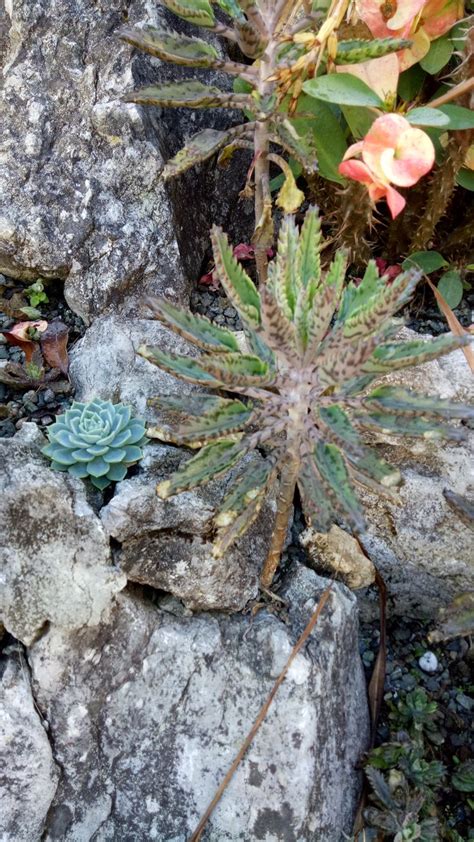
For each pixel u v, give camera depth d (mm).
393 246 524
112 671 362
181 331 296
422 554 429
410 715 416
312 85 393
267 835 354
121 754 364
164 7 516
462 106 443
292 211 410
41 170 487
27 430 400
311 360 292
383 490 312
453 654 450
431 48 462
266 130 399
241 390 302
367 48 381
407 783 384
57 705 353
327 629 384
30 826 344
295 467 317
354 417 300
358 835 380
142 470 387
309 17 380
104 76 495
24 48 502
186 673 368
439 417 276
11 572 349
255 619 383
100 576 358
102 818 362
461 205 524
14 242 477
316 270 316
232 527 312
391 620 462
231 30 377
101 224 486
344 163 367
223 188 549
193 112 540
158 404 329
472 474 422
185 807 361
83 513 364
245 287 316
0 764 336
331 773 375
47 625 355
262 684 365
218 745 363
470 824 398
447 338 288
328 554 416
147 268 491
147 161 490
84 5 506
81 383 451
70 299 487
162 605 385
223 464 309
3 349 482
